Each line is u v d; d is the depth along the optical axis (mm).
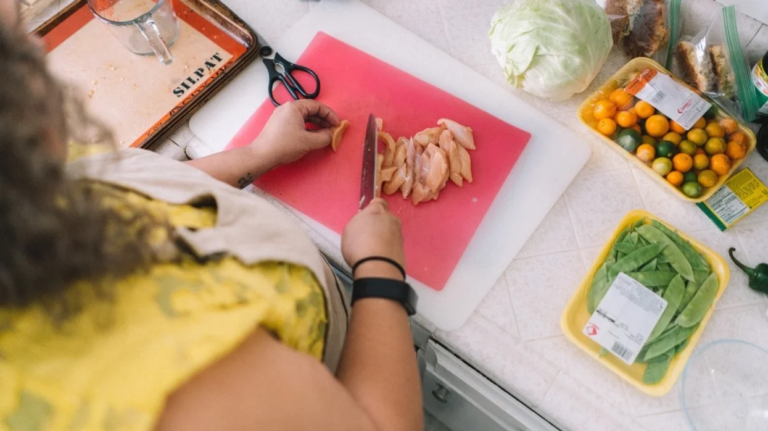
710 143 758
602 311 698
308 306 441
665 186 792
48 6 961
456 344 729
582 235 777
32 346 315
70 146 395
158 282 351
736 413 665
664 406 677
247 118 886
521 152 834
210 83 878
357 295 556
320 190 828
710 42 818
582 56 786
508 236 783
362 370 479
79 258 296
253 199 494
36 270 282
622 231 757
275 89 898
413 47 919
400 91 884
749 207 761
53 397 317
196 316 350
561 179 813
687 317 688
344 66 907
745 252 748
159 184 432
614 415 680
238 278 393
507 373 711
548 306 738
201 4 920
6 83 262
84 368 320
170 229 374
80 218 295
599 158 826
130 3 939
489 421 869
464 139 828
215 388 339
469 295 753
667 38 851
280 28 945
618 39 887
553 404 693
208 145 874
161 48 897
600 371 700
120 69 896
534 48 792
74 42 919
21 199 267
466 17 940
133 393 321
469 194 812
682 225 772
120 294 336
